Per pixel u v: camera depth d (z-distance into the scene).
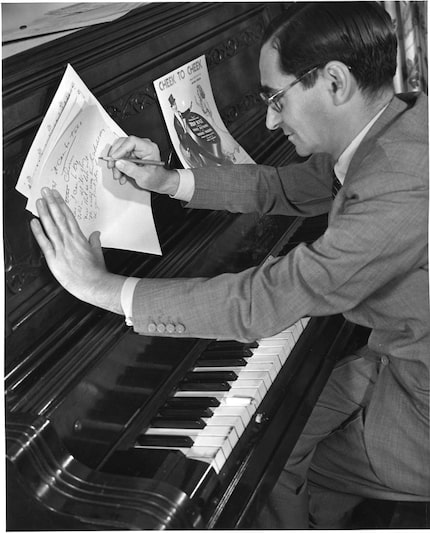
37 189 1.14
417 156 1.18
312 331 1.58
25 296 1.13
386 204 1.15
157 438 1.19
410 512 1.47
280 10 2.15
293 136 1.35
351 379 1.59
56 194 1.15
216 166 1.58
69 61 1.28
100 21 1.52
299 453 1.53
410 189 1.16
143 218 1.40
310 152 1.37
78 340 1.18
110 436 1.17
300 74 1.25
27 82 1.15
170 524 0.93
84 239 1.17
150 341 1.30
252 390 1.31
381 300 1.34
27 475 0.97
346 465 1.53
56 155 1.18
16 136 1.11
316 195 1.65
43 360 1.12
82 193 1.24
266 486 1.18
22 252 1.13
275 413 1.31
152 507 0.94
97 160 1.30
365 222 1.15
